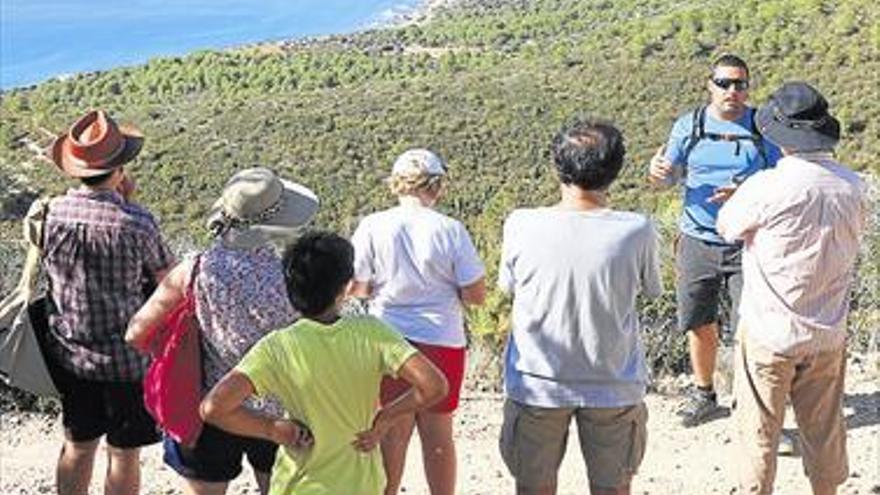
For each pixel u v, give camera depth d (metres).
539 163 65.19
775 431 5.22
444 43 130.00
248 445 4.70
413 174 5.29
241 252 4.58
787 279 5.02
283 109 76.31
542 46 98.12
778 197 4.97
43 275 5.12
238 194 4.57
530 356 4.74
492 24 130.62
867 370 8.33
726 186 6.56
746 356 5.21
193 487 4.70
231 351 4.53
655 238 4.73
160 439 5.20
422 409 3.91
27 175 47.94
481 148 68.50
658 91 71.19
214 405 3.81
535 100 73.38
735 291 6.69
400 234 5.23
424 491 6.40
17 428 8.06
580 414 4.79
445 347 5.23
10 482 6.84
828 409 5.24
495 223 12.00
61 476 5.18
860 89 59.62
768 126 5.03
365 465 3.93
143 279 5.07
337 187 66.38
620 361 4.71
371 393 3.90
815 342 5.05
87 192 5.01
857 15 66.31
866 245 9.23
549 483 4.88
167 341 4.59
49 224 4.99
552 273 4.66
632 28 79.56
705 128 6.62
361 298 5.76
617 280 4.64
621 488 4.81
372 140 71.12
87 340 5.01
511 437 4.86
